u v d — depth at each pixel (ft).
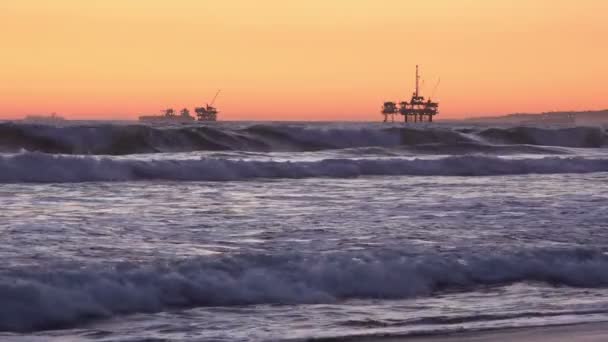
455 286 122.11
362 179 295.69
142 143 438.81
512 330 98.73
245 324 99.96
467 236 158.71
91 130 434.30
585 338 95.71
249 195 233.96
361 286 117.08
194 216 184.75
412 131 513.86
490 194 239.71
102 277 108.06
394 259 125.39
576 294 119.65
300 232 162.61
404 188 258.98
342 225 172.35
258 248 144.25
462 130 560.61
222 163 294.05
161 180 278.05
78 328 97.25
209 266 115.75
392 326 99.96
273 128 487.61
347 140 497.87
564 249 136.05
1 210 188.44
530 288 122.21
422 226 171.32
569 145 556.10
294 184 271.69
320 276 117.50
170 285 109.81
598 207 204.44
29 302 100.12
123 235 155.12
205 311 105.29
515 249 136.36
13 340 91.71
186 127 468.75
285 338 93.71
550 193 242.99
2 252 133.18
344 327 99.14
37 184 255.70
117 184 261.24
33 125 428.97
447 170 327.26
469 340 94.22
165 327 98.12
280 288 113.70
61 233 154.10
